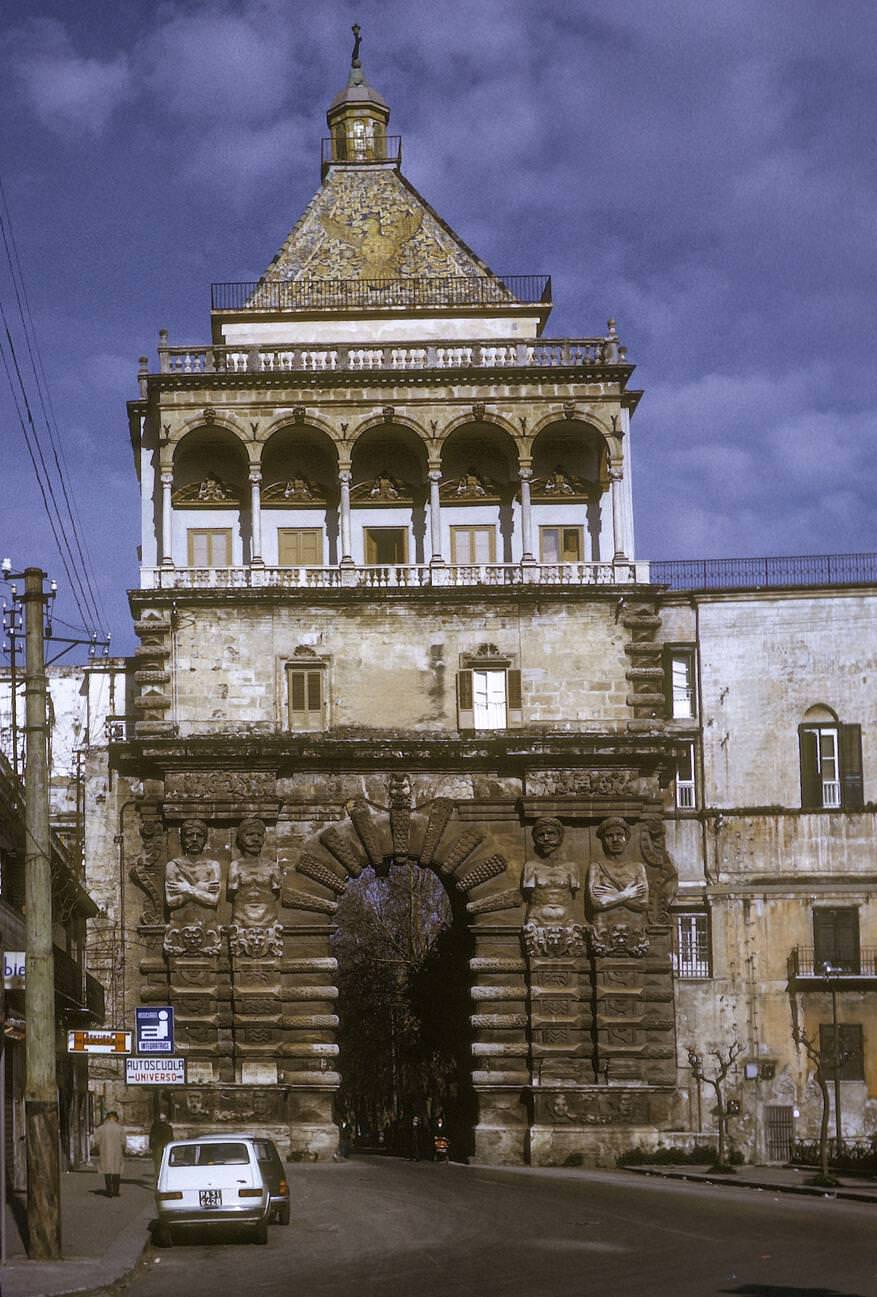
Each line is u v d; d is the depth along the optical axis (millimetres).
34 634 37656
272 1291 31641
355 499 81312
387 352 80188
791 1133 75500
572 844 76438
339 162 87062
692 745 78625
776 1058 76062
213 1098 73875
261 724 76812
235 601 77562
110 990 75125
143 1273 35312
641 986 75188
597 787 76312
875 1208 50094
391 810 76250
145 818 76312
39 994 36688
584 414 79750
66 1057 67062
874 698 78500
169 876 75062
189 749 75562
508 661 77688
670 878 76875
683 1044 76062
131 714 85188
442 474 81812
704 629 79250
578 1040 74750
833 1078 75750
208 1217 39750
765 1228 42281
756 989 76562
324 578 78312
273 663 77375
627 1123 74125
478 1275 33438
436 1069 93062
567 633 78062
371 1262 36188
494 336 83375
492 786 76688
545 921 75125
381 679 77500
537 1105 74125
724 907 77125
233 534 80938
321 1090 74188
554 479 81812
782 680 78812
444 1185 58156
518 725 77312
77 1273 33312
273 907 75125
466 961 80375
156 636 77500
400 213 85562
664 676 78938
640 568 78938
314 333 83312
